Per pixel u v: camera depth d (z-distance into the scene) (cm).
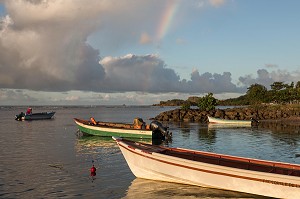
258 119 8938
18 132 5541
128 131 4362
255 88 13888
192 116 9056
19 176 2177
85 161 2695
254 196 1720
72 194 1781
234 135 4922
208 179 1823
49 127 6700
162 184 1969
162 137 4384
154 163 1994
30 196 1744
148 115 14250
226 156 2003
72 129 6181
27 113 9906
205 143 3947
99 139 4328
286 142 3997
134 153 2083
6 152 3222
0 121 9019
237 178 1731
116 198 1717
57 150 3338
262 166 1862
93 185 1956
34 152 3209
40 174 2233
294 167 1797
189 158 2066
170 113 9288
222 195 1759
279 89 13600
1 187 1912
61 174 2233
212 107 9688
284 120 8588
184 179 1908
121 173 2253
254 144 3828
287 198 1628
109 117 12150
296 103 11419
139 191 1834
